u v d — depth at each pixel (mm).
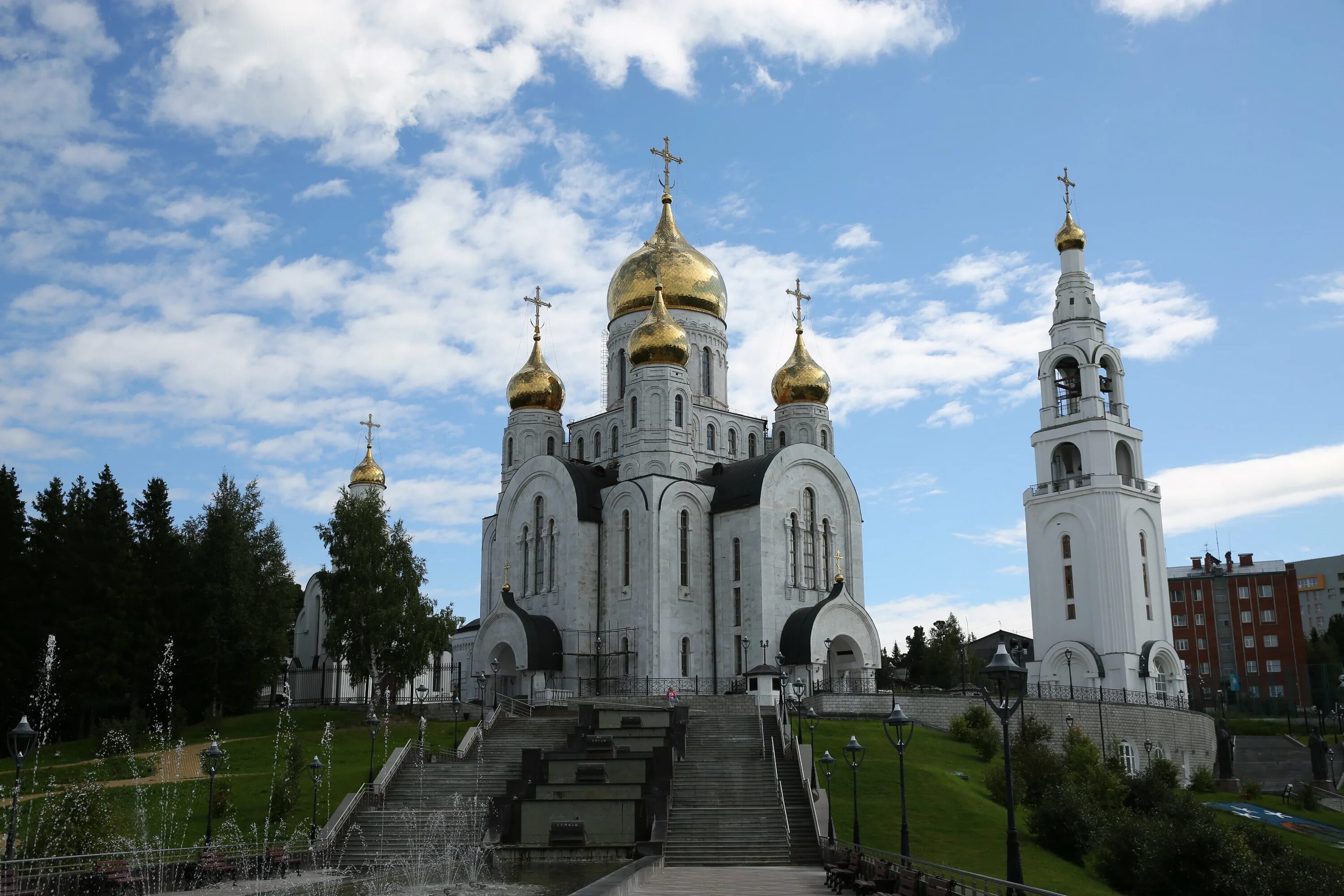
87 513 82125
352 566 78062
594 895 22922
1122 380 95000
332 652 77625
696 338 91062
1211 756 88562
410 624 77125
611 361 93312
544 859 41844
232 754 63844
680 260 92062
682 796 47031
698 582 80438
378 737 66500
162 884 36500
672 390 82625
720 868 40125
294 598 91188
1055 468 94625
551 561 84125
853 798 45031
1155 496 92375
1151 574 90312
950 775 55156
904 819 33594
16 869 32969
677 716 56938
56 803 40062
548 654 79312
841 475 86312
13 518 81312
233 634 82688
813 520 84250
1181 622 138750
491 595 89938
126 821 43312
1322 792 73938
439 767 52344
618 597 80062
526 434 93438
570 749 53688
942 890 26734
